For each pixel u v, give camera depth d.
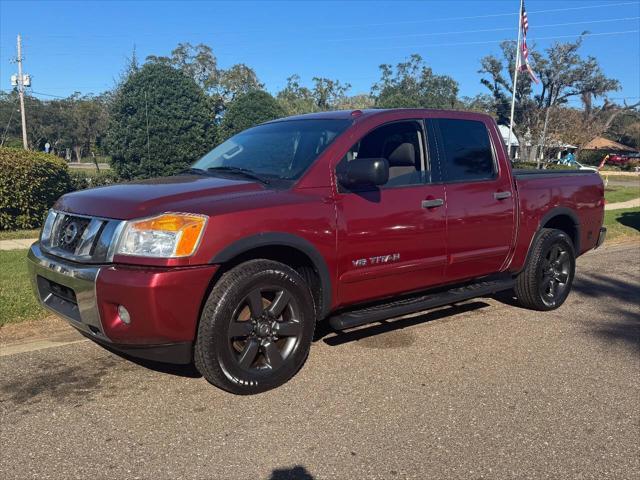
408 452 3.16
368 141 4.43
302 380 4.09
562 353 4.72
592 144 77.06
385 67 57.88
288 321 3.94
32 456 3.08
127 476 2.91
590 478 2.95
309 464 3.03
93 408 3.63
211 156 5.04
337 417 3.55
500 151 5.32
